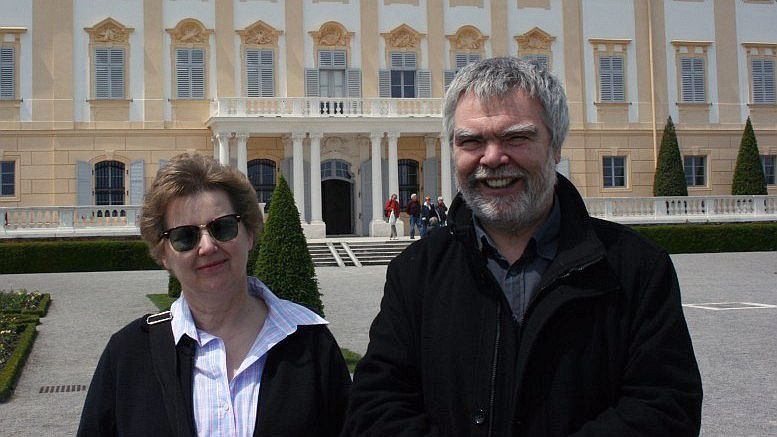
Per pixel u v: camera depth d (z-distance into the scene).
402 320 3.13
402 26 34.53
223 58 33.16
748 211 33.34
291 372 3.06
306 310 3.28
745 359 9.95
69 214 28.39
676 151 34.38
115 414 3.03
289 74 33.69
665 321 2.78
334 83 34.16
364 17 34.34
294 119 31.23
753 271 22.67
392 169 32.19
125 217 29.05
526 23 35.69
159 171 3.21
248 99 31.61
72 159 31.97
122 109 32.41
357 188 34.19
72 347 11.59
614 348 2.79
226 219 3.10
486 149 2.99
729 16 37.25
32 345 11.68
